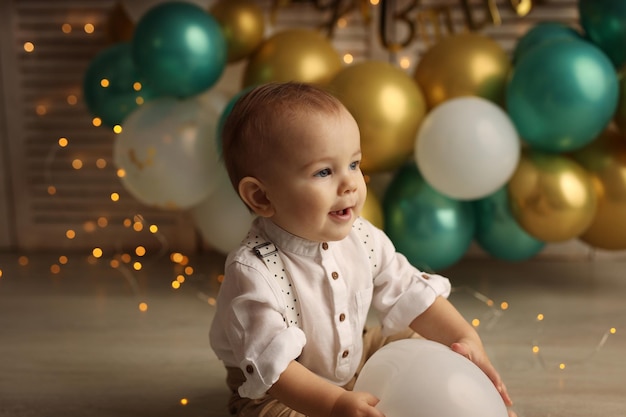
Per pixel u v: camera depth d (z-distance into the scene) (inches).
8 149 102.4
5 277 92.4
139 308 80.2
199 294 85.0
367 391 43.2
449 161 73.1
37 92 100.2
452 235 79.2
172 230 102.5
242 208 82.6
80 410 56.5
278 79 79.4
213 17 82.4
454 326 49.2
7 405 57.3
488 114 73.9
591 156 78.8
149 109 81.7
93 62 88.5
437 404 40.1
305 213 44.3
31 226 104.4
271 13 89.7
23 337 71.9
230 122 47.1
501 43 93.2
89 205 103.1
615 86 73.0
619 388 58.8
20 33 98.8
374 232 50.8
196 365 64.9
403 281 50.3
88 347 69.1
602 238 80.4
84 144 101.3
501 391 46.1
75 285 88.8
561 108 71.2
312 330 46.4
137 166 80.2
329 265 46.6
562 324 73.3
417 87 78.8
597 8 76.2
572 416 54.2
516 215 77.9
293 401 42.9
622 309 77.5
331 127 43.9
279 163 44.2
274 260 46.3
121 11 91.9
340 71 78.8
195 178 80.1
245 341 44.2
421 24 88.4
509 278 89.3
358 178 45.3
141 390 60.0
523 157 78.1
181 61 77.7
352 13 94.5
